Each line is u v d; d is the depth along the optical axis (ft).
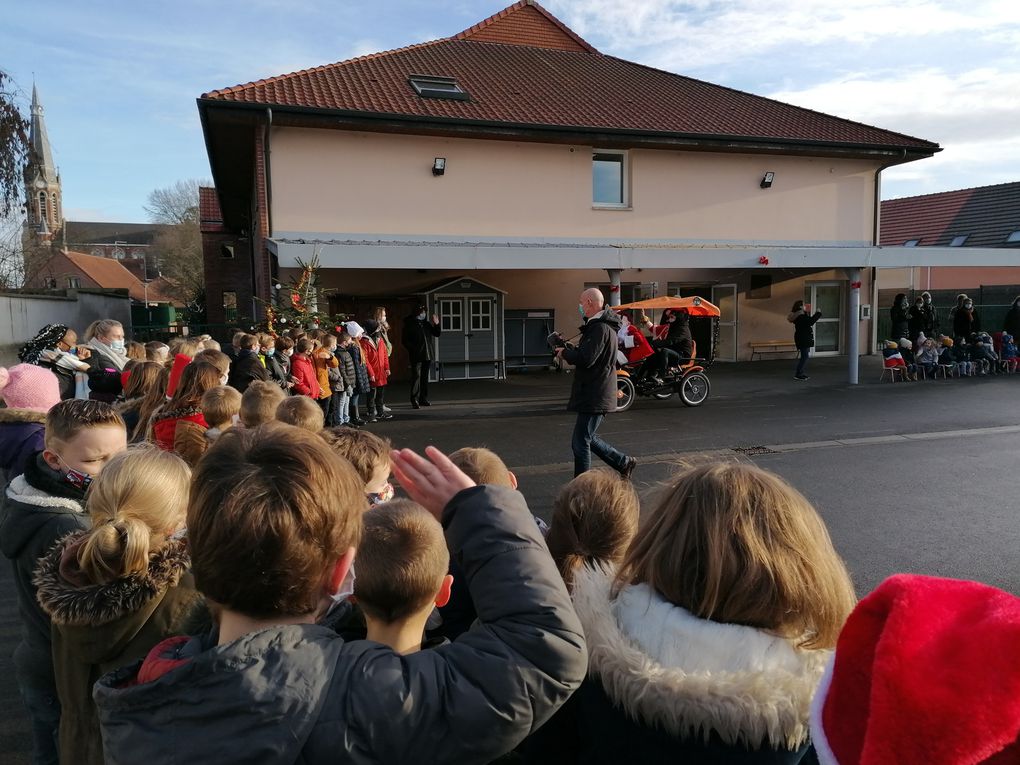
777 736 4.15
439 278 52.90
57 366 23.80
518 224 50.70
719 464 5.32
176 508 6.23
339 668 3.50
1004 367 49.06
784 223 57.16
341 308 50.80
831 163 57.93
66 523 7.48
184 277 140.15
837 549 16.19
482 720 3.52
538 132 48.93
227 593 3.53
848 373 47.09
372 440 9.48
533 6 69.41
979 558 15.56
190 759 3.19
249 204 72.95
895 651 2.76
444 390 45.57
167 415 12.39
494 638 3.74
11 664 11.43
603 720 4.68
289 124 44.88
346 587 5.13
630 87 62.34
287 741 3.21
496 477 8.36
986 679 2.56
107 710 3.44
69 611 5.56
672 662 4.47
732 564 4.51
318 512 3.61
